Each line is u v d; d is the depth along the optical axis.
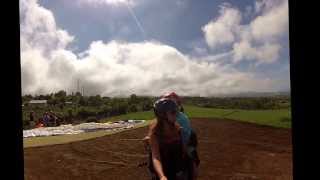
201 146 8.16
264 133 9.27
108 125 11.19
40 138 9.60
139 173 6.52
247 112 10.66
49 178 6.22
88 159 7.26
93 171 6.61
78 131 10.48
